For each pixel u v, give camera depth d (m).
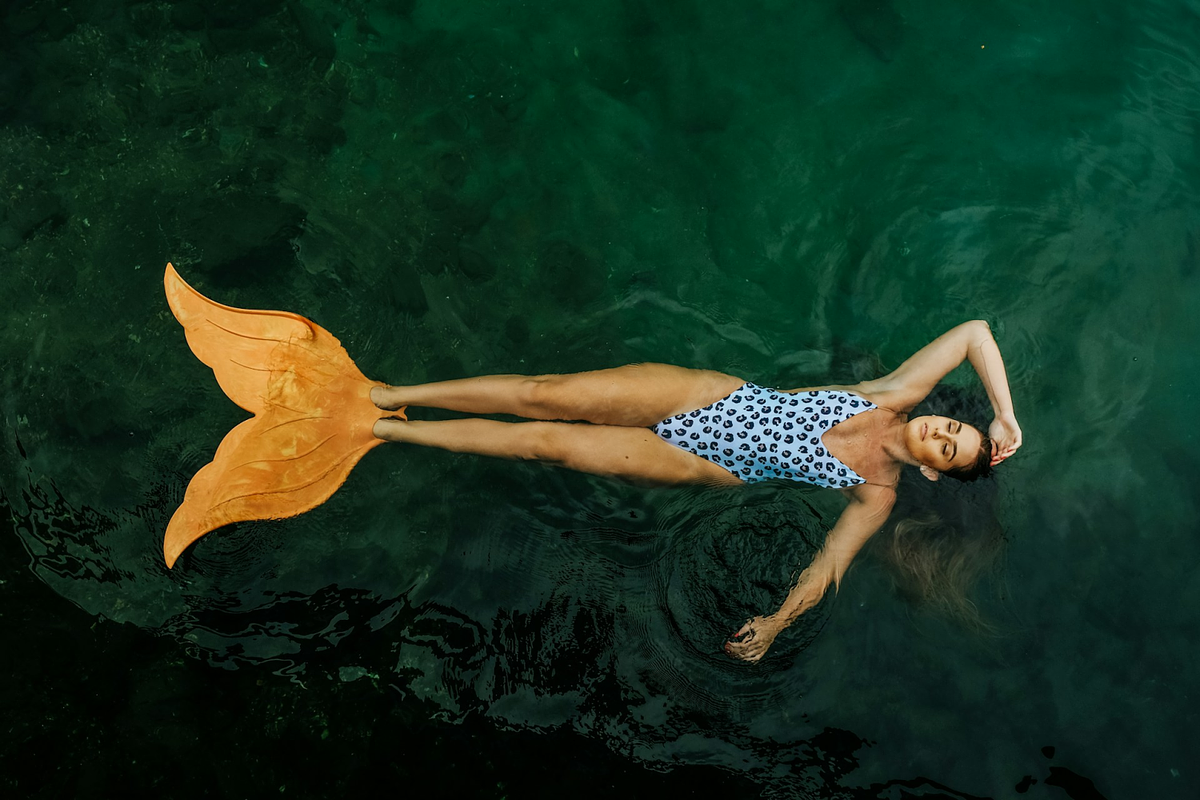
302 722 3.27
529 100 4.77
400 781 3.20
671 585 3.52
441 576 3.56
